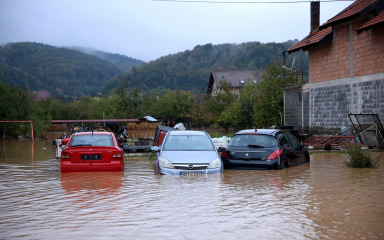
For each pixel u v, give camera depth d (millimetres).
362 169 12508
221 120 55344
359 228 5656
